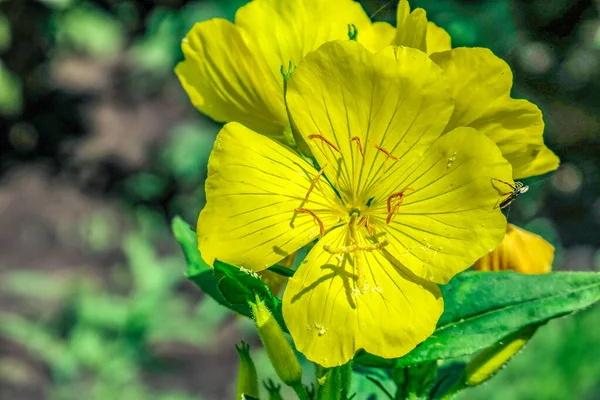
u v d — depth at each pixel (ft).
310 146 0.82
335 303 0.79
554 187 2.70
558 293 0.83
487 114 0.81
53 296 2.59
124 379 2.21
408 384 0.87
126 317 2.27
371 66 0.79
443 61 0.80
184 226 0.92
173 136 3.07
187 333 2.35
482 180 0.78
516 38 2.04
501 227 0.78
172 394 2.24
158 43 2.54
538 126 0.81
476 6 1.93
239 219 0.80
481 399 1.85
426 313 0.79
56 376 2.22
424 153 0.80
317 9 0.86
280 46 0.86
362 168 0.82
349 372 0.83
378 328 0.79
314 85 0.80
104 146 3.23
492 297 0.84
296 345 0.79
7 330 2.31
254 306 0.80
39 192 3.17
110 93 3.45
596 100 2.44
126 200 3.10
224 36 0.86
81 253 2.92
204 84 0.87
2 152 3.32
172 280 2.38
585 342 1.90
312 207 0.82
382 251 0.81
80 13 2.97
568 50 2.40
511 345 0.85
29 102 3.30
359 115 0.81
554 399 1.85
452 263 0.79
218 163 0.79
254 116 0.87
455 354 0.83
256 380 0.86
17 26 3.02
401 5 0.83
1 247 2.92
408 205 0.81
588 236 2.69
